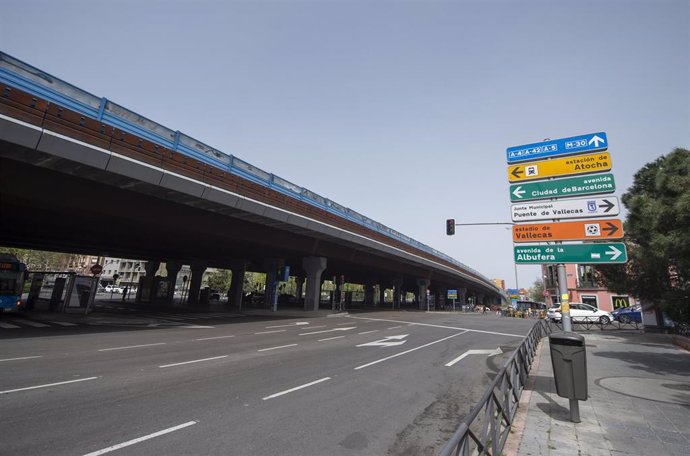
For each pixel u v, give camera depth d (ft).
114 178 51.60
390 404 23.52
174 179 56.08
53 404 21.02
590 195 25.93
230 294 148.05
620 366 36.01
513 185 29.14
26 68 41.06
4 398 21.75
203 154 61.62
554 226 26.66
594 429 18.38
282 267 126.72
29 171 49.83
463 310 219.20
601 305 142.72
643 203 36.70
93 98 47.03
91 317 77.10
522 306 185.88
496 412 15.75
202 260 158.71
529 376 31.50
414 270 174.60
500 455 15.16
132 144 50.67
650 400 23.66
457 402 24.53
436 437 18.33
